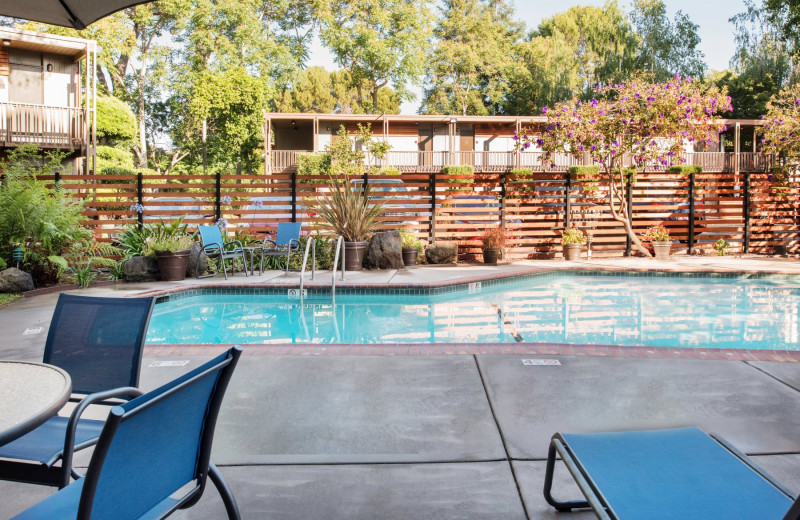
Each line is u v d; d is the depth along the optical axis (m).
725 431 2.86
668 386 3.56
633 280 10.31
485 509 2.17
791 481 2.34
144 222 11.01
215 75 28.56
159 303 7.93
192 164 33.81
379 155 24.56
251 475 2.45
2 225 8.23
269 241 10.93
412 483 2.38
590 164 25.56
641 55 33.91
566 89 35.31
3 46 16.39
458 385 3.61
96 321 2.43
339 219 10.47
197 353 4.45
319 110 44.69
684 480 1.65
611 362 4.09
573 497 2.24
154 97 34.78
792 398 3.33
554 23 39.06
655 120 11.95
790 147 13.43
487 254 11.89
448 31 38.75
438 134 28.08
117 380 2.35
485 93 39.28
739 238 13.75
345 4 35.81
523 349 4.45
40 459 1.83
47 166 10.55
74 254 8.95
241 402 3.33
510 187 12.77
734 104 28.86
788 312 7.28
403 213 12.40
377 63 35.53
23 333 5.35
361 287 8.49
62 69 17.41
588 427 2.93
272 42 34.03
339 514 2.14
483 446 2.72
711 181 13.52
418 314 7.27
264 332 6.28
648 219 13.48
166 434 1.36
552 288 9.45
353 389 3.55
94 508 1.19
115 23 29.52
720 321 6.73
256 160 33.22
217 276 9.66
